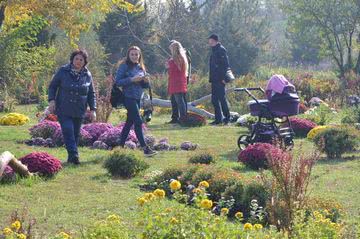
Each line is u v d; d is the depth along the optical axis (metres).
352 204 9.16
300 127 16.61
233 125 18.94
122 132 13.15
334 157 13.23
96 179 10.41
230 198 8.58
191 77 30.23
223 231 5.36
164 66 42.22
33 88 27.88
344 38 36.12
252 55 46.00
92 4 28.84
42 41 33.62
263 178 8.38
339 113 23.17
